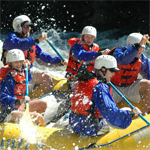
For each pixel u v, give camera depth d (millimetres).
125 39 36438
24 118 11562
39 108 13805
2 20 44781
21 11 44625
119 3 40188
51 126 14094
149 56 27688
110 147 10805
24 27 15039
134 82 14469
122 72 14258
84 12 42438
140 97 14352
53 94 15203
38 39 14477
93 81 10477
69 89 15352
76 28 42500
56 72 23562
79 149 10789
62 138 11102
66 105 15094
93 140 10977
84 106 10617
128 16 40156
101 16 41156
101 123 10992
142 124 11273
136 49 13273
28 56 15367
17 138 11273
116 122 10344
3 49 15008
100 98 10164
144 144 10828
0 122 12281
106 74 10586
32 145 11055
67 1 42812
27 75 12773
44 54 16562
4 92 11914
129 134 11000
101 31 41000
